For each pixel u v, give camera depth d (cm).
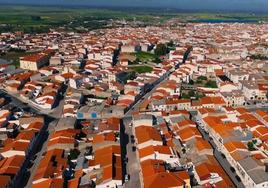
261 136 19275
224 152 18038
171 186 14075
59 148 18325
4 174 15738
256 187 14350
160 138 18450
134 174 16175
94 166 16425
